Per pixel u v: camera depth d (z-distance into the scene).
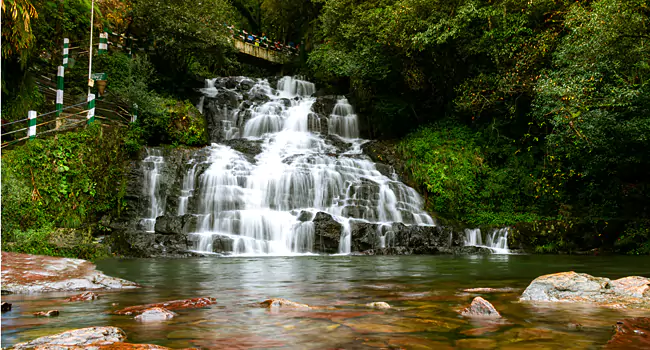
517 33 17.59
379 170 18.97
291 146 21.52
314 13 33.97
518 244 14.93
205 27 22.67
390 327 3.10
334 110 25.61
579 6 14.43
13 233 9.99
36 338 2.78
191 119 19.69
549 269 8.42
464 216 17.22
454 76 21.38
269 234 13.87
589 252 14.23
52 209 12.41
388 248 13.31
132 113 17.92
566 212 16.47
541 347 2.57
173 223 13.64
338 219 14.32
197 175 16.12
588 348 2.55
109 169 14.86
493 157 19.47
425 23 19.27
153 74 22.14
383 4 21.92
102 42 18.62
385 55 22.19
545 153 18.23
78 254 10.44
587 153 15.11
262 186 16.06
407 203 16.97
